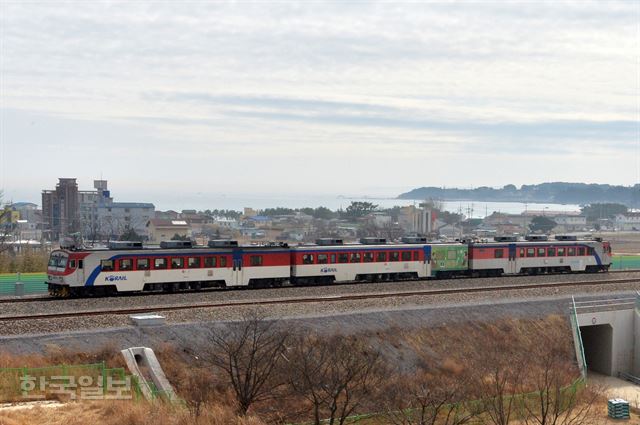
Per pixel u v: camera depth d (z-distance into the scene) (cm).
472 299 4809
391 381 3478
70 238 11812
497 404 3403
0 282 4875
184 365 3225
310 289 4962
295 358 3278
